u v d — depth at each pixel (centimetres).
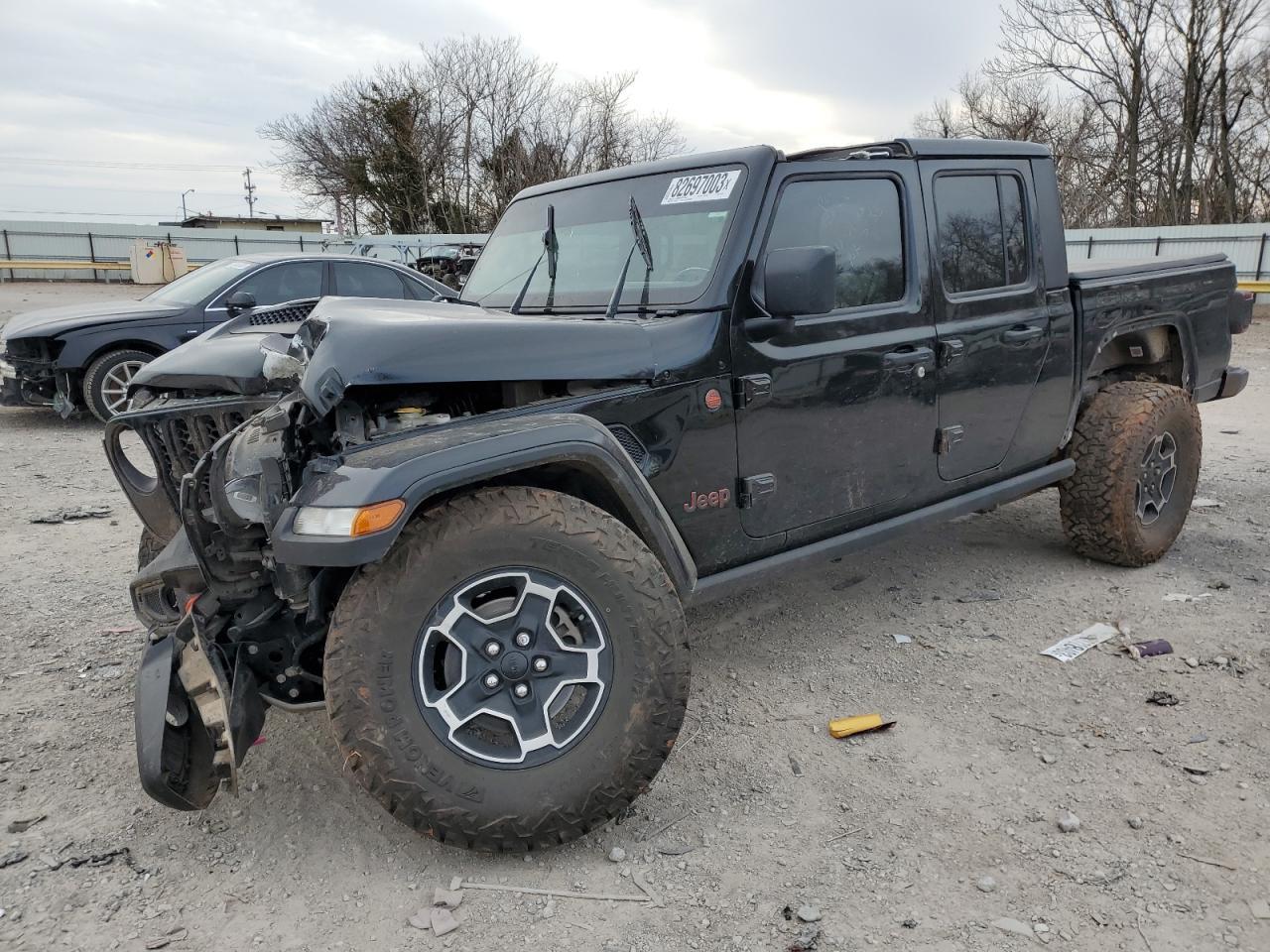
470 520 234
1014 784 279
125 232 3659
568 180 380
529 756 239
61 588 447
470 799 233
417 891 238
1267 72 2977
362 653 227
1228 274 500
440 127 3612
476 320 267
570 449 247
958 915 223
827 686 347
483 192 3728
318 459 242
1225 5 2953
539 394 277
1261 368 1233
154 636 264
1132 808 264
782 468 321
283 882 241
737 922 224
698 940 218
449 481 230
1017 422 404
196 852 253
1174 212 3162
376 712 227
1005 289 391
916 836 255
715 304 297
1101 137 3291
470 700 238
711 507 305
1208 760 288
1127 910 223
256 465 254
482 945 218
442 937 221
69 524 556
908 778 284
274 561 247
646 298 315
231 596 259
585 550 243
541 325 271
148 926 224
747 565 323
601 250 343
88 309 868
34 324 828
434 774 231
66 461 721
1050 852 246
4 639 389
